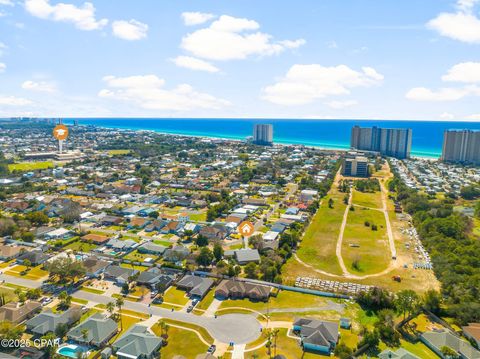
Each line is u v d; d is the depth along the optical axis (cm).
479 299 11788
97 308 11731
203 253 14788
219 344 9962
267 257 15075
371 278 14200
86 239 17638
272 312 11625
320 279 13975
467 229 19300
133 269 14262
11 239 17825
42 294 12606
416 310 10962
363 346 9712
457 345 9675
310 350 9750
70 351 9538
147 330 10494
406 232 19600
